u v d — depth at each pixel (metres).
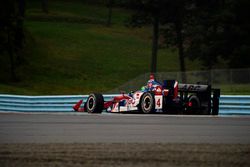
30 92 129.62
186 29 144.12
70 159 20.39
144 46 199.00
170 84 52.75
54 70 152.88
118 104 56.66
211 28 141.25
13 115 51.03
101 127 34.94
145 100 53.06
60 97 72.75
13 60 147.00
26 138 27.86
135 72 161.75
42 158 20.61
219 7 142.38
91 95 56.75
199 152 22.33
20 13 168.38
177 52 189.88
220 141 26.78
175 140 27.12
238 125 37.12
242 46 128.75
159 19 143.12
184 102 53.00
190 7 143.25
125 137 28.58
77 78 148.62
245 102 56.56
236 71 88.31
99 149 23.08
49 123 38.66
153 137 28.59
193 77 87.94
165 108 52.62
